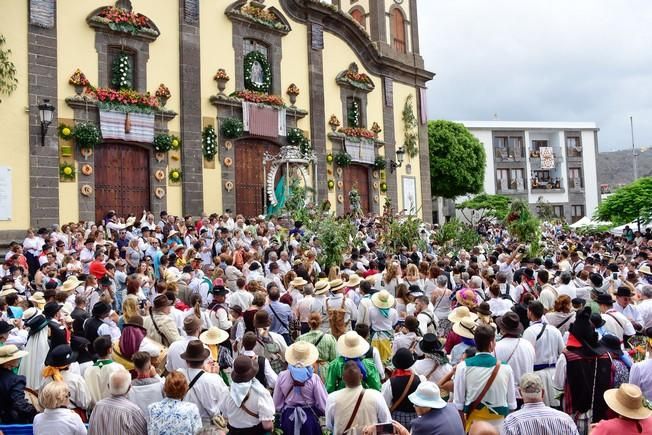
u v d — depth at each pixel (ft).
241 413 19.33
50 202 60.18
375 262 45.80
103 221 61.98
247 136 79.46
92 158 63.77
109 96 64.64
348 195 93.25
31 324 25.04
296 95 86.74
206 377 19.66
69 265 44.39
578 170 212.02
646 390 21.39
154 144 69.15
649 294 33.06
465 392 19.94
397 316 31.99
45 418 17.90
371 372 21.49
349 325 30.09
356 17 106.42
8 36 58.29
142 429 17.92
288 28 85.76
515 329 22.44
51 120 59.31
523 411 16.74
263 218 71.56
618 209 114.01
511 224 71.00
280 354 24.64
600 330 26.55
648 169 288.30
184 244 58.70
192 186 72.54
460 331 25.03
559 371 22.04
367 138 96.68
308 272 43.14
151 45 70.23
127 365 22.74
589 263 47.73
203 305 36.50
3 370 21.52
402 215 87.30
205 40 75.82
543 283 35.22
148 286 41.19
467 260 56.29
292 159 79.92
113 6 67.00
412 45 109.81
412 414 19.27
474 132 203.00
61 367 20.56
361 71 99.09
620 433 15.75
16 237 57.57
